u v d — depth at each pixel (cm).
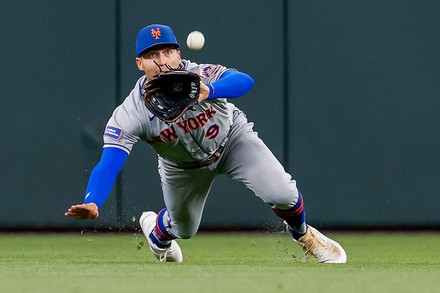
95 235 3772
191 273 1889
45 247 3312
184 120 2155
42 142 3725
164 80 2025
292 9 3716
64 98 3712
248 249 3234
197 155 2242
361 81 3734
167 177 2339
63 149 3725
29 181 3741
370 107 3734
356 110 3731
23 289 1576
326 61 3719
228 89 2102
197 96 2050
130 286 1617
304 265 2245
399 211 3756
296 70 3719
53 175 3734
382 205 3753
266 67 3722
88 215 1941
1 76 3712
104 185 2042
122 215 3738
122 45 3697
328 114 3728
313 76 3719
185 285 1633
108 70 3703
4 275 1844
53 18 3700
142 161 3722
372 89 3734
